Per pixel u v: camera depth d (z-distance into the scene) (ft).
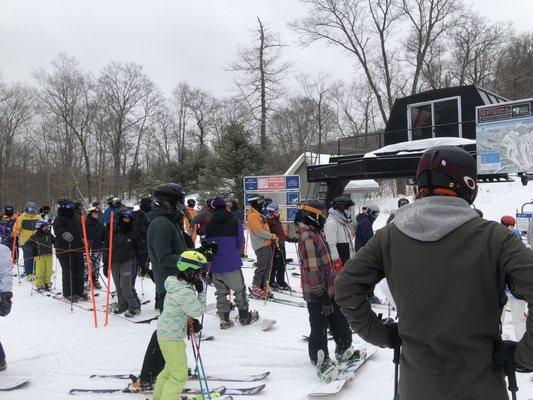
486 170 38.40
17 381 17.06
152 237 16.80
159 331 13.50
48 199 150.61
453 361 5.72
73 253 30.55
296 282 36.37
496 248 5.75
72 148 162.30
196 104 179.11
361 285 6.71
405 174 43.70
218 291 24.03
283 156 134.41
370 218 28.19
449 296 5.76
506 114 37.22
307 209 16.56
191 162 128.77
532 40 139.23
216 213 23.88
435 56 112.88
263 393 15.38
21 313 27.68
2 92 150.41
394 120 56.95
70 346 21.52
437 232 5.98
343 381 15.34
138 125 176.35
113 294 32.30
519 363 5.66
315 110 146.61
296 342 21.31
